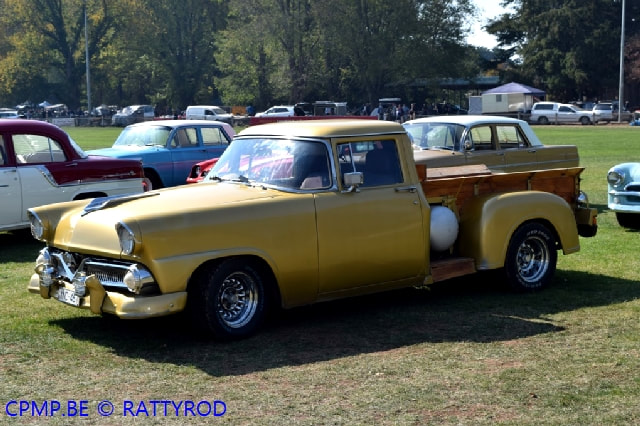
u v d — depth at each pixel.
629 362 5.90
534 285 8.19
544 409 4.98
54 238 6.83
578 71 75.75
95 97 100.12
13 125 10.91
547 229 8.27
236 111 69.94
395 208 7.18
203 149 16.25
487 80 82.88
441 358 6.02
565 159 14.55
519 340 6.50
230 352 6.21
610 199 12.16
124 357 6.11
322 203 6.80
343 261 6.90
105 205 6.64
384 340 6.53
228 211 6.36
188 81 81.38
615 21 77.25
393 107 58.75
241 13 66.88
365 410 4.97
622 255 10.19
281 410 4.98
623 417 4.86
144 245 6.01
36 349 6.31
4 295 8.21
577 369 5.75
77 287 6.36
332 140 6.98
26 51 81.31
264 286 6.65
